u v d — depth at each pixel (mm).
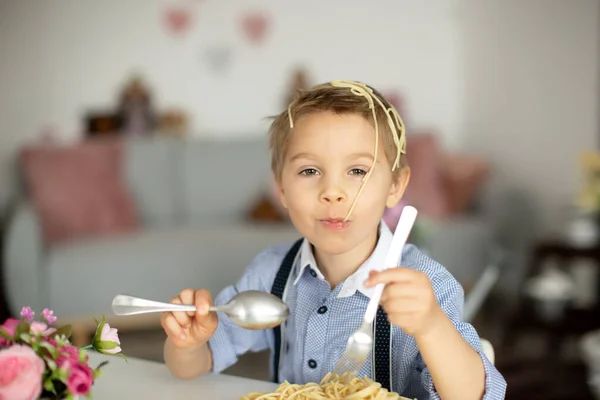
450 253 3381
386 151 804
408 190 3523
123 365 903
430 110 4375
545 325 2818
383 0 4273
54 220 3047
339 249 783
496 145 4113
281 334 949
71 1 3684
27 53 3617
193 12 3922
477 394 728
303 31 4141
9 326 655
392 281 674
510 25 3957
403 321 673
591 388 2084
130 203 3312
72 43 3699
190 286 2980
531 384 2146
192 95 3945
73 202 3113
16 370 600
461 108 4379
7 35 3582
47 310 688
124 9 3785
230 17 4000
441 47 4363
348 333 870
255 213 3504
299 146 784
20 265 2721
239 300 735
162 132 3848
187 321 779
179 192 3539
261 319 727
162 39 3869
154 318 3053
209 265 3004
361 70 4262
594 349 2189
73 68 3707
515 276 3771
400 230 721
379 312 858
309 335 896
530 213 3840
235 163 3600
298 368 918
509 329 2900
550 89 3730
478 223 3541
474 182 3725
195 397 790
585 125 3539
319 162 776
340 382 741
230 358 951
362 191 773
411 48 4332
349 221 775
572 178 3607
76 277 2812
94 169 3246
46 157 3156
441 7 4344
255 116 4074
